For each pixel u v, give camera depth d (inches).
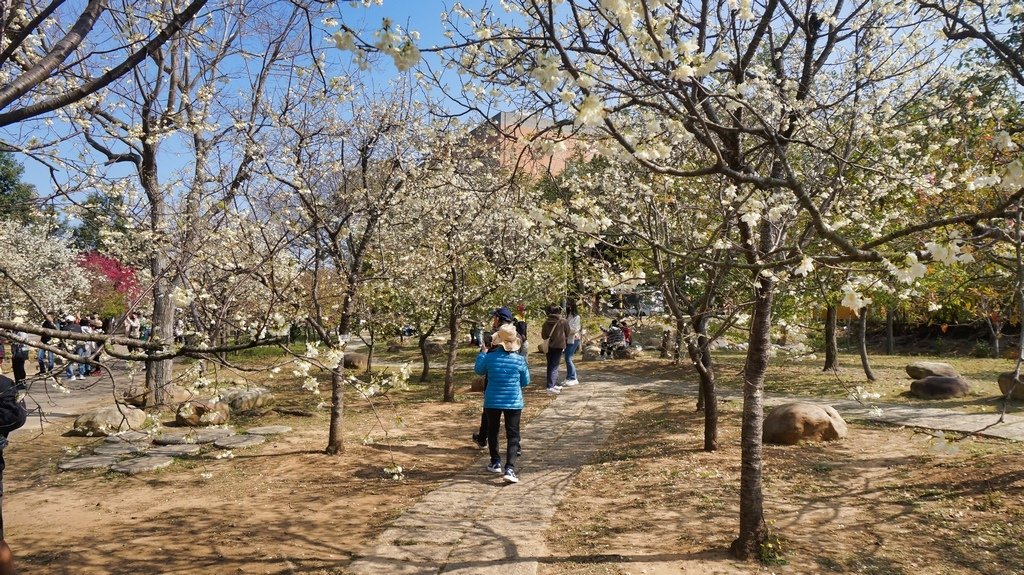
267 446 307.1
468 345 883.4
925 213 225.5
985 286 246.5
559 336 477.4
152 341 161.0
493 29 155.7
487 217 403.2
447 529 192.7
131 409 351.9
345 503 219.8
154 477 257.0
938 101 249.4
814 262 134.8
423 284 421.7
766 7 185.5
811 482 223.8
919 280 254.1
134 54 128.3
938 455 246.4
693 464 254.1
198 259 216.8
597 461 273.7
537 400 443.5
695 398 422.6
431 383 540.7
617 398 439.5
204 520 204.1
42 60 124.1
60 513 213.8
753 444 166.7
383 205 268.5
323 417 385.4
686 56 114.9
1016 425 291.7
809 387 444.5
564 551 173.2
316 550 176.9
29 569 165.8
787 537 175.5
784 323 245.9
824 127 232.8
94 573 162.6
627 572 156.9
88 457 287.4
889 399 387.5
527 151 146.2
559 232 151.9
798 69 254.8
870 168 163.8
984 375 474.3
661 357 602.5
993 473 217.3
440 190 354.9
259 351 689.0
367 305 361.1
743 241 186.4
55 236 823.1
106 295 819.4
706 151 248.2
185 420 352.8
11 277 147.6
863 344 476.1
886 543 169.9
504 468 244.4
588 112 94.0
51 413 406.0
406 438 323.3
